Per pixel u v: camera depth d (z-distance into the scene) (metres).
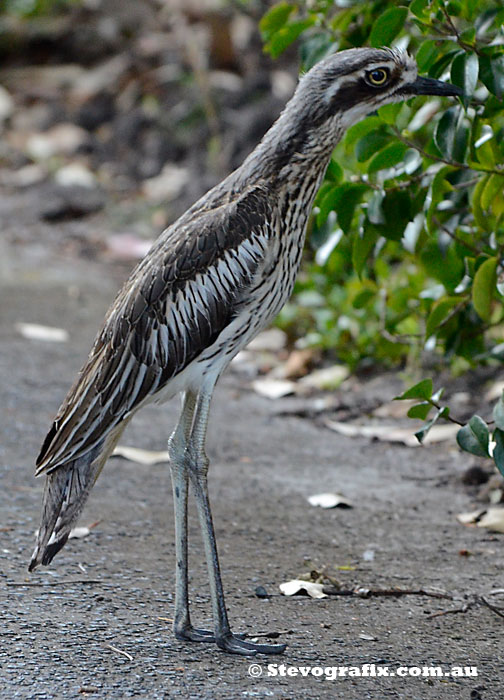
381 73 7.95
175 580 8.02
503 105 8.69
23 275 16.88
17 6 25.19
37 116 22.81
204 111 21.33
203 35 22.95
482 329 10.77
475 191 8.92
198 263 7.73
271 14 10.54
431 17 8.84
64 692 6.81
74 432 7.61
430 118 10.55
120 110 22.64
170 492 10.34
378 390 13.22
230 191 7.97
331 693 6.96
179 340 7.78
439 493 10.63
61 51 24.88
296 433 12.16
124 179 20.78
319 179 8.05
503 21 8.65
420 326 13.26
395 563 9.07
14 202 19.81
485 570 8.98
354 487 10.70
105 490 10.29
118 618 7.86
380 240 10.33
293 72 21.55
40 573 8.49
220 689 6.95
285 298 8.12
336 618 8.07
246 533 9.55
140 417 12.39
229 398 13.20
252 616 8.05
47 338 14.48
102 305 15.87
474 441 8.12
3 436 11.38
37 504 9.82
